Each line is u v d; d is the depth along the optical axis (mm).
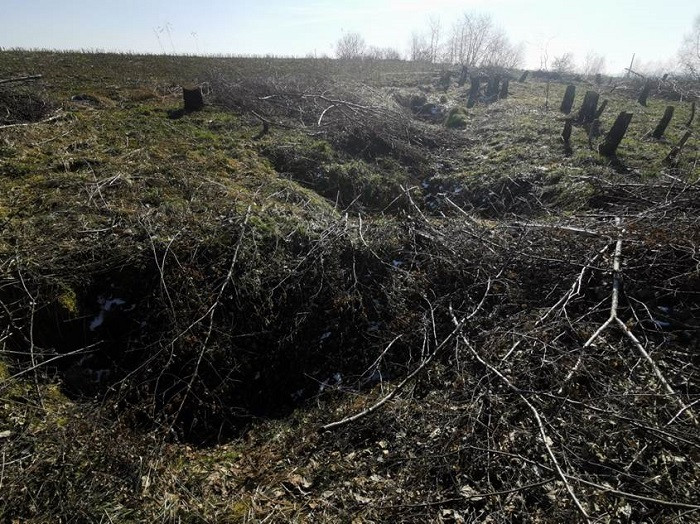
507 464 3170
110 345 4230
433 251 5535
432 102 14391
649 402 3424
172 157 7152
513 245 5320
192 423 3900
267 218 5469
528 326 4203
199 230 5023
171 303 4270
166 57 19672
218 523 2949
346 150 9242
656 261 4594
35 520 2766
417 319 4855
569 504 2857
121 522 2842
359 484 3229
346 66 22219
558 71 27203
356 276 5145
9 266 4238
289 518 2998
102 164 6387
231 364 4262
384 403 3869
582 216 6043
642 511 2809
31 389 3648
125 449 3299
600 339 4016
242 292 4578
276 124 9852
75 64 15211
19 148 6504
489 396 3518
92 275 4402
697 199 5477
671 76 23125
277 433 3871
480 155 9625
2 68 13148
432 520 2910
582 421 3287
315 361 4652
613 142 8477
